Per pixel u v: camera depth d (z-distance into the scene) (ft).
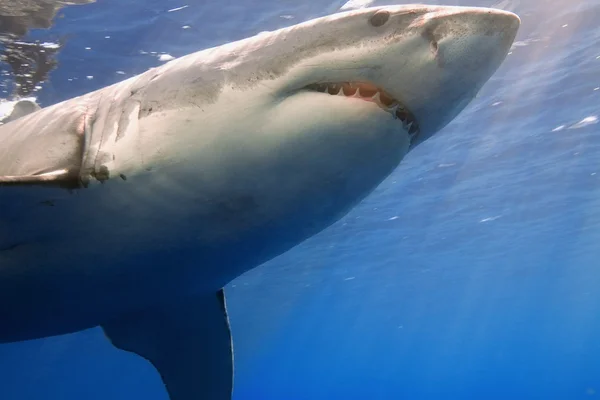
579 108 42.01
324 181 8.05
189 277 9.86
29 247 8.60
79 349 135.54
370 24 7.64
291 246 9.53
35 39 26.03
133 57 29.27
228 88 7.86
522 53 33.76
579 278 137.08
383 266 99.66
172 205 8.10
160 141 7.91
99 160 8.03
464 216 70.49
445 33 7.26
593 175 58.75
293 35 7.93
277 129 7.71
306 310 148.97
